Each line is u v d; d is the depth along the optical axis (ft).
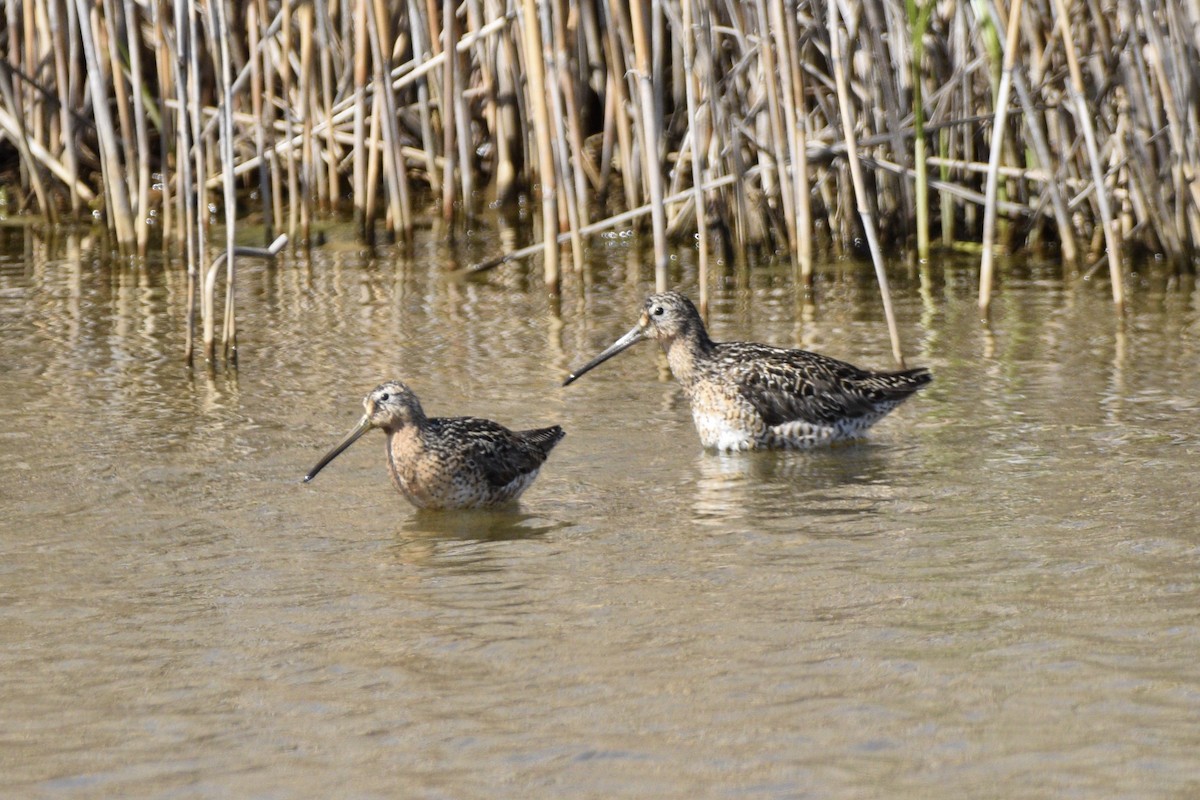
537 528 36.45
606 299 63.00
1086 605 30.01
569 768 23.65
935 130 70.28
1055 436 42.83
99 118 71.15
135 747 24.67
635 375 51.44
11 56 79.25
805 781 23.03
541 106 61.36
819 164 71.67
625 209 78.28
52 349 54.85
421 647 28.73
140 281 67.05
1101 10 65.62
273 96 79.25
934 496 37.99
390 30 77.20
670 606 30.66
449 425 38.27
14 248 74.54
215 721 25.61
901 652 27.89
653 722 25.18
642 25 56.59
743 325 57.88
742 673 27.12
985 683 26.40
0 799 22.91
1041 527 35.06
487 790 22.99
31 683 27.27
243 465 41.52
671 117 78.54
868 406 43.80
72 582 32.50
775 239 71.36
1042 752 23.73
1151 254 67.41
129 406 47.34
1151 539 33.88
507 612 30.55
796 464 41.73
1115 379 48.65
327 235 77.05
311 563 33.86
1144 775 22.89
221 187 83.30
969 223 72.43
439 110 82.99
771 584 31.81
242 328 58.23
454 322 59.16
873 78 69.77
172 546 34.94
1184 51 61.46
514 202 81.46
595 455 42.83
